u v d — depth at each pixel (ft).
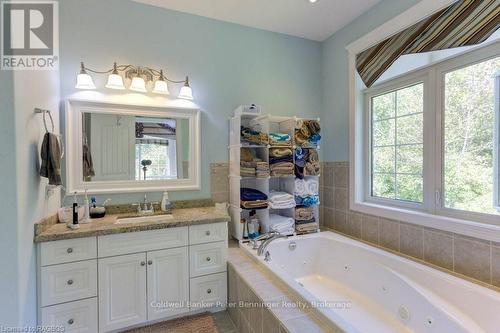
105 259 5.80
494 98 5.42
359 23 8.52
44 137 5.47
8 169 4.38
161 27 8.00
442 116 6.42
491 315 4.76
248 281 5.76
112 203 7.53
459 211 6.06
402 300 6.11
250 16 8.53
